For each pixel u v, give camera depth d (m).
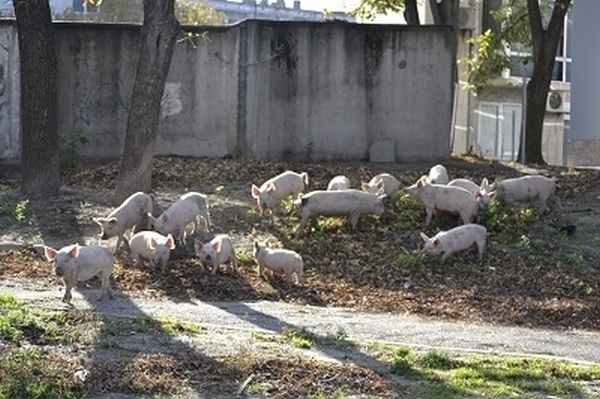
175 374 9.89
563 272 17.36
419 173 23.30
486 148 40.22
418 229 18.86
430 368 10.76
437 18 29.55
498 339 12.92
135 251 16.19
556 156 42.16
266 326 12.77
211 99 25.42
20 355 10.09
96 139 25.48
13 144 25.34
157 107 20.11
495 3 38.84
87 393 9.24
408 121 25.44
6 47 25.30
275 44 25.22
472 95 39.75
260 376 9.92
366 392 9.65
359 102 25.38
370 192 19.48
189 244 17.58
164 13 19.97
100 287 15.02
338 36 25.27
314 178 22.59
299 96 25.27
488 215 19.06
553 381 10.45
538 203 19.94
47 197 20.55
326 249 17.94
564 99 41.91
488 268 17.39
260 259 16.11
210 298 14.93
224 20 65.06
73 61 25.42
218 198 20.48
